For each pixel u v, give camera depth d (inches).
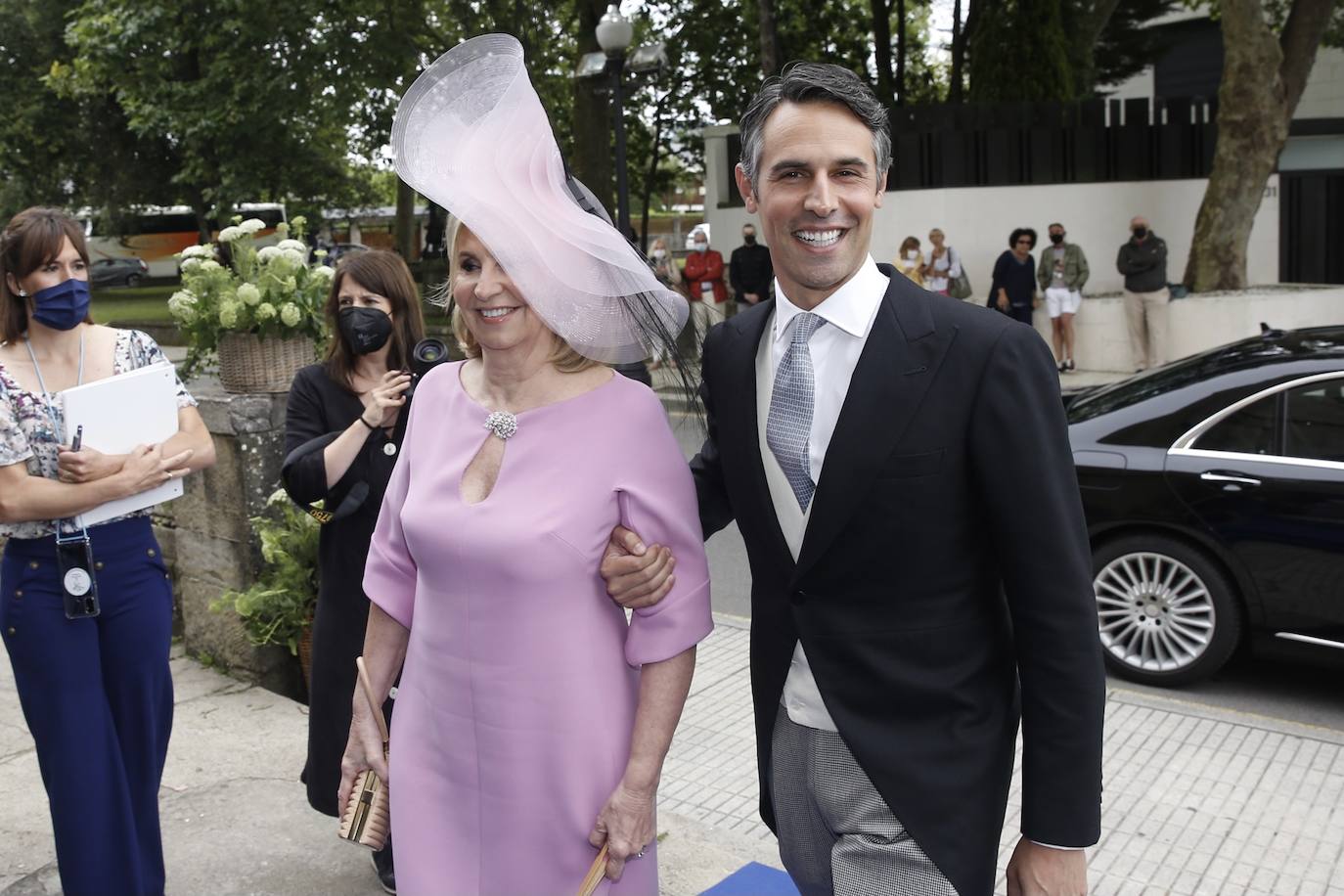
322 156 902.4
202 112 745.0
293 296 168.6
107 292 1505.9
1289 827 138.6
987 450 64.5
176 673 178.1
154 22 715.4
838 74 67.0
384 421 109.4
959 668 68.1
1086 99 726.5
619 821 72.4
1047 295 568.4
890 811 68.7
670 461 74.7
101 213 1199.6
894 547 66.8
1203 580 191.6
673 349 75.4
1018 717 71.8
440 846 74.3
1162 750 161.3
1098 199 677.9
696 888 121.5
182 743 153.5
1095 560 203.3
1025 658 66.0
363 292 116.1
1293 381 187.6
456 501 73.2
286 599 162.6
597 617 73.0
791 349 70.3
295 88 718.5
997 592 69.5
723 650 204.8
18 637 105.3
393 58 717.9
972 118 665.0
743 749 163.0
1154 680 197.8
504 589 70.9
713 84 933.2
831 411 68.8
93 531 105.6
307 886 120.4
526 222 67.9
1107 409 207.2
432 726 74.7
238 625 173.5
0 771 147.3
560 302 69.1
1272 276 768.9
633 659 74.4
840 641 68.7
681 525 73.9
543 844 72.6
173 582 190.4
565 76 854.5
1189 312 542.0
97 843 105.9
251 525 169.3
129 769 110.7
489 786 72.6
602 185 719.7
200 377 189.2
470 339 80.4
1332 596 180.1
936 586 67.4
